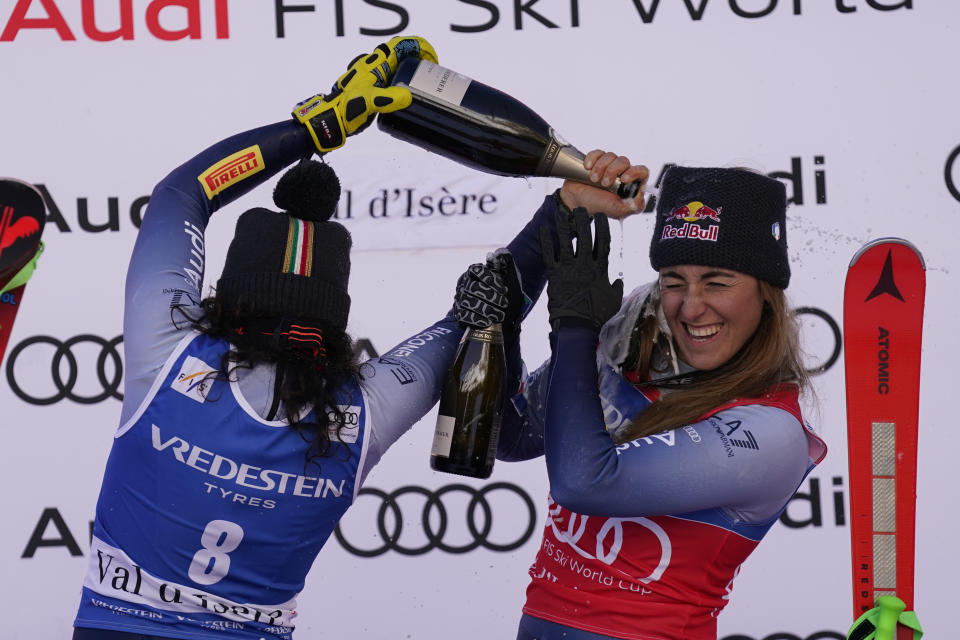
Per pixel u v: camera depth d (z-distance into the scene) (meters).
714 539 5.72
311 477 5.50
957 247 11.00
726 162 11.26
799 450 5.65
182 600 5.36
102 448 11.09
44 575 10.92
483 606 10.95
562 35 11.44
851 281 7.16
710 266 5.65
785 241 5.95
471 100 6.32
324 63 11.56
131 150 11.45
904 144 11.11
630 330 6.15
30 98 11.44
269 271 5.55
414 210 11.37
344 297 5.78
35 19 11.47
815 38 11.22
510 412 6.90
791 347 5.98
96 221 11.35
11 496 10.99
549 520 6.37
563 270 5.79
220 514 5.39
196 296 5.66
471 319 6.10
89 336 11.18
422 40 6.68
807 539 10.73
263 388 5.45
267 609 5.58
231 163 5.93
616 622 5.76
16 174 11.38
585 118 11.40
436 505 11.01
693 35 11.34
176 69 11.52
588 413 5.45
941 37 11.12
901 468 6.96
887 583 6.89
